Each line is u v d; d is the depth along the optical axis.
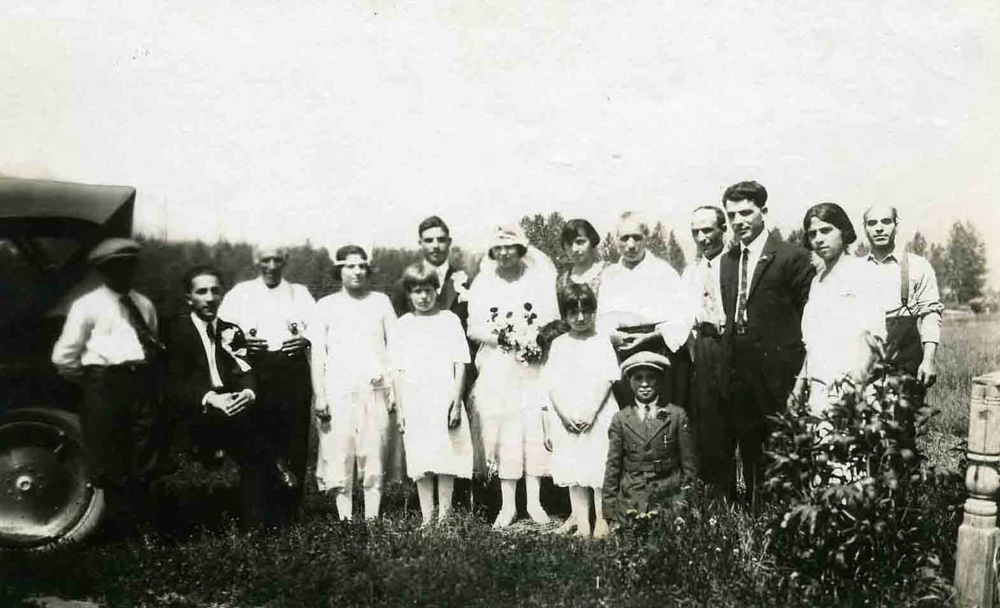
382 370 5.79
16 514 5.18
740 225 5.70
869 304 5.57
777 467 4.54
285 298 5.86
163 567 4.93
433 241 5.96
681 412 5.27
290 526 5.57
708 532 4.72
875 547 4.36
